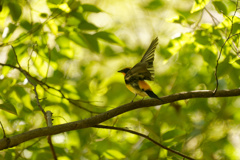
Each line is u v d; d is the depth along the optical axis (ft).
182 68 42.93
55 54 34.17
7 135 35.32
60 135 38.68
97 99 44.73
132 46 50.14
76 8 31.81
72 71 45.24
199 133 40.98
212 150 40.60
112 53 46.60
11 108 24.79
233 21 30.76
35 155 32.81
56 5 31.01
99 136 37.45
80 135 38.42
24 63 36.19
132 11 51.60
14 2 31.60
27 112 35.24
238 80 32.96
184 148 39.96
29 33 31.99
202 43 32.40
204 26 32.42
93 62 46.42
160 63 45.03
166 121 40.50
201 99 41.75
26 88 34.71
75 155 36.91
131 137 38.78
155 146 32.40
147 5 48.62
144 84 29.48
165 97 27.40
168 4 48.44
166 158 32.35
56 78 36.17
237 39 30.58
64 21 32.40
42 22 32.27
